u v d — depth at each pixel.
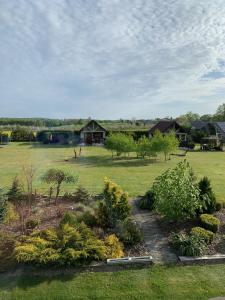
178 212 9.21
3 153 34.53
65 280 6.57
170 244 8.24
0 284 6.41
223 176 19.17
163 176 9.59
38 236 7.96
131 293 6.16
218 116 83.62
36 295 6.09
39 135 54.97
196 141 49.38
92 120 51.53
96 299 5.98
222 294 6.13
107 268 7.04
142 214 10.73
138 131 51.97
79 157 30.55
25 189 14.48
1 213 8.88
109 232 8.55
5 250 7.61
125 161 27.31
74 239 7.59
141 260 7.27
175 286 6.39
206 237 8.05
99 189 15.30
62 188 15.18
